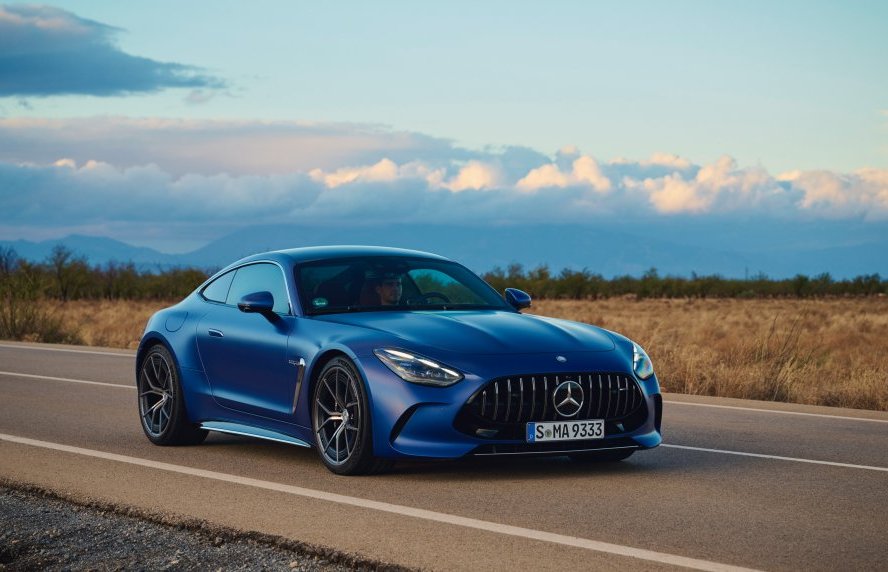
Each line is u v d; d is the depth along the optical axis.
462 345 6.57
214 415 8.08
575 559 4.72
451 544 4.99
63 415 10.37
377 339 6.71
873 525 5.45
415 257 8.15
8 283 34.25
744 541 5.08
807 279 78.25
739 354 16.67
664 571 4.52
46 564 4.90
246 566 4.74
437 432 6.38
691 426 9.79
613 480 6.73
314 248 8.27
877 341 25.12
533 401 6.41
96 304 49.34
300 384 7.15
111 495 6.23
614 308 51.84
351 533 5.21
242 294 8.14
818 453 8.03
